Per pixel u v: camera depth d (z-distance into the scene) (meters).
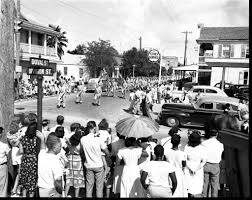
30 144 5.34
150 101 18.28
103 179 5.73
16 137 6.04
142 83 39.12
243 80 34.84
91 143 5.54
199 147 5.32
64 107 20.14
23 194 5.46
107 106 21.88
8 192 6.03
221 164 5.71
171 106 15.05
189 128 14.98
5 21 6.36
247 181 3.35
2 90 6.40
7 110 6.48
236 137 3.64
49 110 18.47
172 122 14.91
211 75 35.75
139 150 5.03
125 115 17.94
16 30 22.09
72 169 5.84
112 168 6.02
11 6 6.47
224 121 5.45
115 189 5.24
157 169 4.45
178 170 4.94
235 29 36.88
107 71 45.69
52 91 28.81
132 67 51.12
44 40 33.94
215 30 37.81
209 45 38.66
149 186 4.49
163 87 25.75
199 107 14.59
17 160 6.03
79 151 5.84
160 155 4.57
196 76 36.84
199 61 36.44
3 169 5.16
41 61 5.58
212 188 5.57
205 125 5.68
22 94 23.30
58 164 4.62
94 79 34.06
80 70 45.12
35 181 5.34
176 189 4.84
